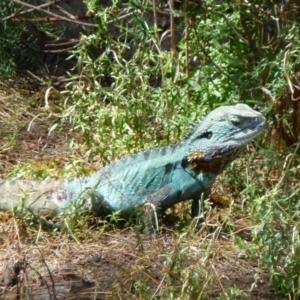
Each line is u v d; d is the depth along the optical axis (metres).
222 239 10.01
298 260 8.66
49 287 8.81
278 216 8.84
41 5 18.31
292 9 12.44
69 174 11.64
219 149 10.04
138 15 13.73
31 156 13.19
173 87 12.13
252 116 9.99
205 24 12.68
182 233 9.52
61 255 9.56
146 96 11.94
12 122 14.56
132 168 10.38
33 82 18.08
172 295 8.09
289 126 11.82
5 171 12.44
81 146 12.36
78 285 8.82
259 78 12.14
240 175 11.34
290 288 8.67
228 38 13.16
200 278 8.35
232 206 10.28
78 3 20.42
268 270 8.89
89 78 12.61
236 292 8.31
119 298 8.38
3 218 10.50
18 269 8.95
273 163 10.80
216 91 12.66
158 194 10.21
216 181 11.52
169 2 12.94
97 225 10.37
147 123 11.97
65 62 19.91
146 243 9.84
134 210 10.27
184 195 10.27
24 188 10.67
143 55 12.13
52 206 10.48
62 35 19.81
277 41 12.28
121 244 9.85
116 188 10.36
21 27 19.05
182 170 10.27
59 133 13.87
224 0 12.89
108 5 19.28
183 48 13.21
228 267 9.32
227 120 10.02
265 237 8.75
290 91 11.64
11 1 18.39
